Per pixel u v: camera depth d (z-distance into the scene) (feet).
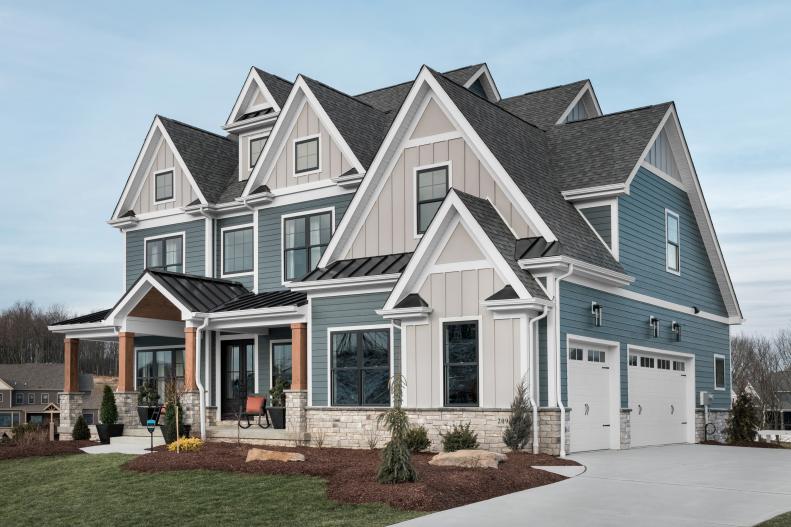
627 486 47.37
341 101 85.35
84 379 281.54
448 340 64.39
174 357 92.53
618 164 72.08
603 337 69.41
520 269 62.59
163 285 79.20
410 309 64.64
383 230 73.61
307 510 42.34
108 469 57.26
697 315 90.07
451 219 64.80
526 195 65.72
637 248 75.77
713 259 93.91
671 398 84.02
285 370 82.94
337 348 71.61
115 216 96.37
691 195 88.69
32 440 80.53
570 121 85.10
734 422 91.76
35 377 315.37
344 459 57.82
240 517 42.04
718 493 45.21
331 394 71.36
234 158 98.27
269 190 85.25
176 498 46.91
